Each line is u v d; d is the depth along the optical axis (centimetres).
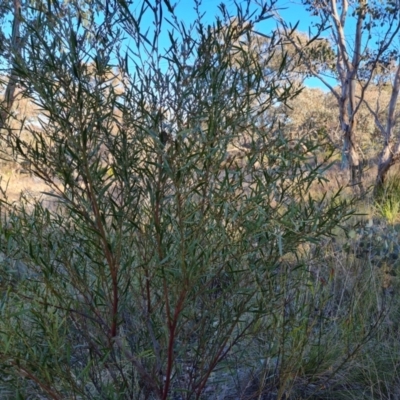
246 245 140
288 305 183
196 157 132
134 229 150
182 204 134
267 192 136
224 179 131
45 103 130
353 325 214
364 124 1342
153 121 134
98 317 159
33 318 150
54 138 134
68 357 143
